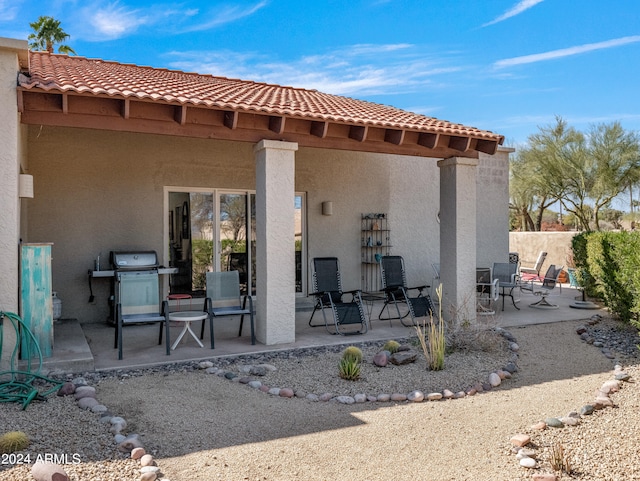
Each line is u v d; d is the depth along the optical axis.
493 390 5.37
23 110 5.65
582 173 19.25
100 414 4.33
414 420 4.45
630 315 8.16
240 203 9.98
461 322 7.54
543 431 4.17
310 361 6.29
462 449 3.86
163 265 9.19
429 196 12.02
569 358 6.66
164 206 9.27
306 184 10.64
